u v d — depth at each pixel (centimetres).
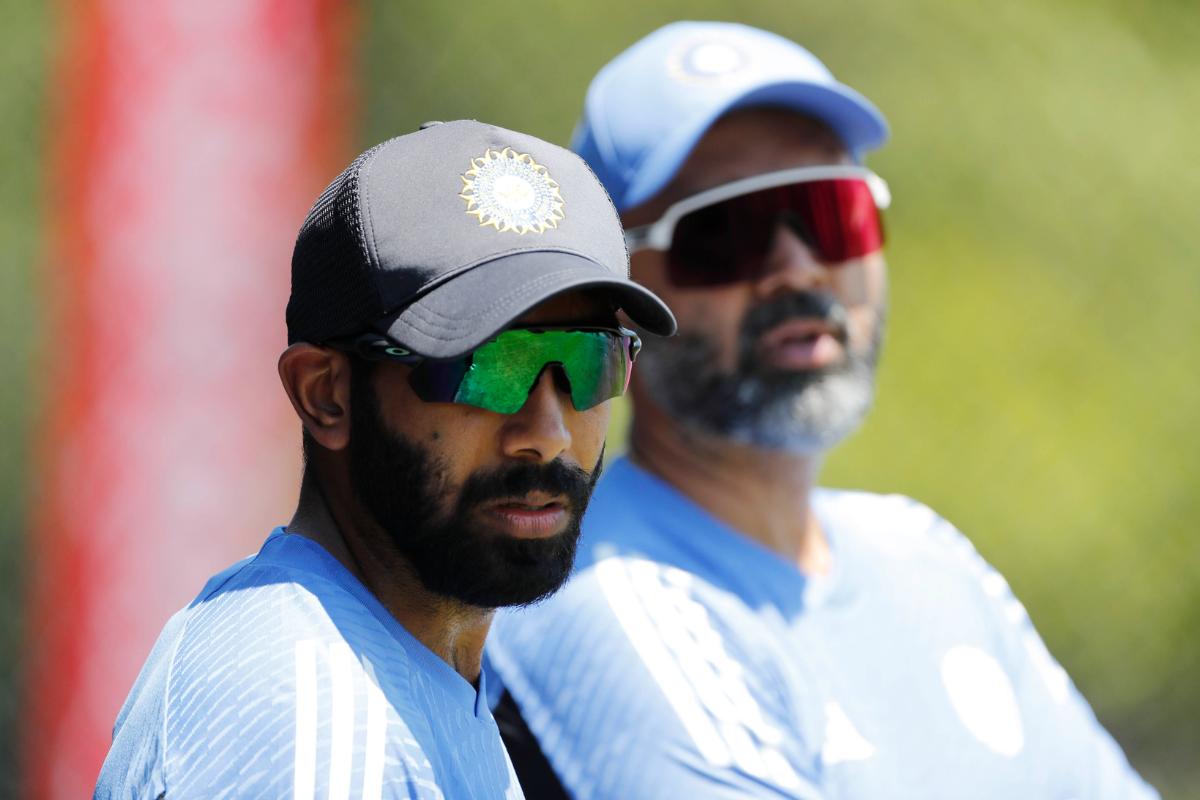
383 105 1853
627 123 912
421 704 522
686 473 888
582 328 541
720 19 2189
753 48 936
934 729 854
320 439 543
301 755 467
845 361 905
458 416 529
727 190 898
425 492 532
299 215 1236
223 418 1185
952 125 2253
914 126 2242
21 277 1505
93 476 1170
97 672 1165
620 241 563
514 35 1958
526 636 803
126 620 1161
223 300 1189
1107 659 2208
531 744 785
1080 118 2288
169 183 1177
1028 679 919
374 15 1847
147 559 1165
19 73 1558
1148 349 2269
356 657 500
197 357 1180
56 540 1216
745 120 913
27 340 1499
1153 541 2242
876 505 980
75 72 1245
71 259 1221
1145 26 2352
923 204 2234
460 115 1900
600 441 568
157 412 1172
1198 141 2328
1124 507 2233
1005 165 2255
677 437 895
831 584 884
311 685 482
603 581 809
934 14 2267
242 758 467
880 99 2248
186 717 482
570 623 797
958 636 902
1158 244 2291
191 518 1174
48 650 1207
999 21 2280
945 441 2153
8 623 1254
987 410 2178
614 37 2041
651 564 833
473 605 543
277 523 1218
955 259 2220
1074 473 2206
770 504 889
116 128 1174
